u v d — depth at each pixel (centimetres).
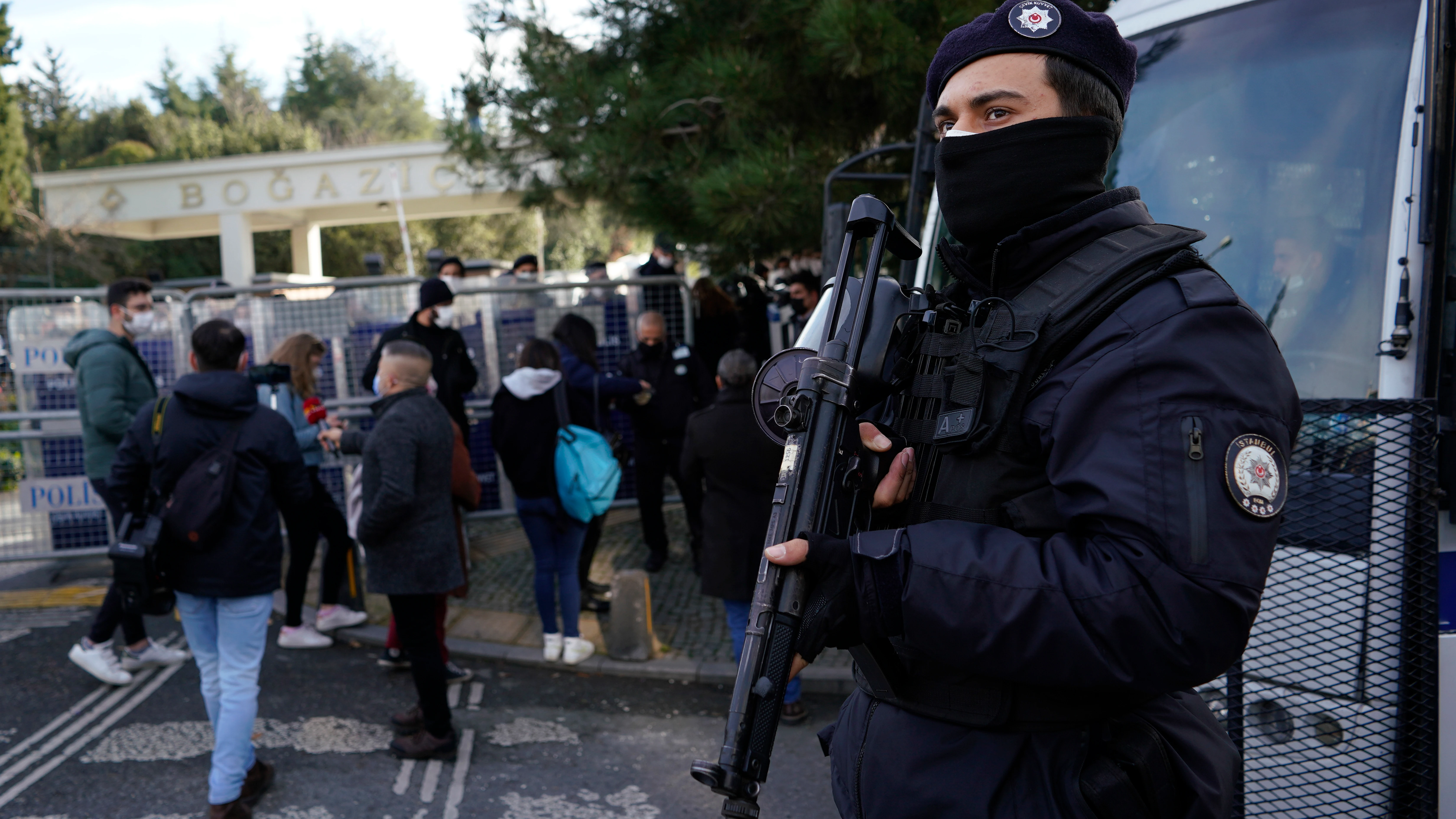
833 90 583
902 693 121
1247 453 99
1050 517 109
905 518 123
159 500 333
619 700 463
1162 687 99
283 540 450
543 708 452
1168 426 99
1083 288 110
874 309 131
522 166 716
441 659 392
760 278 962
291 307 740
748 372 431
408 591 372
